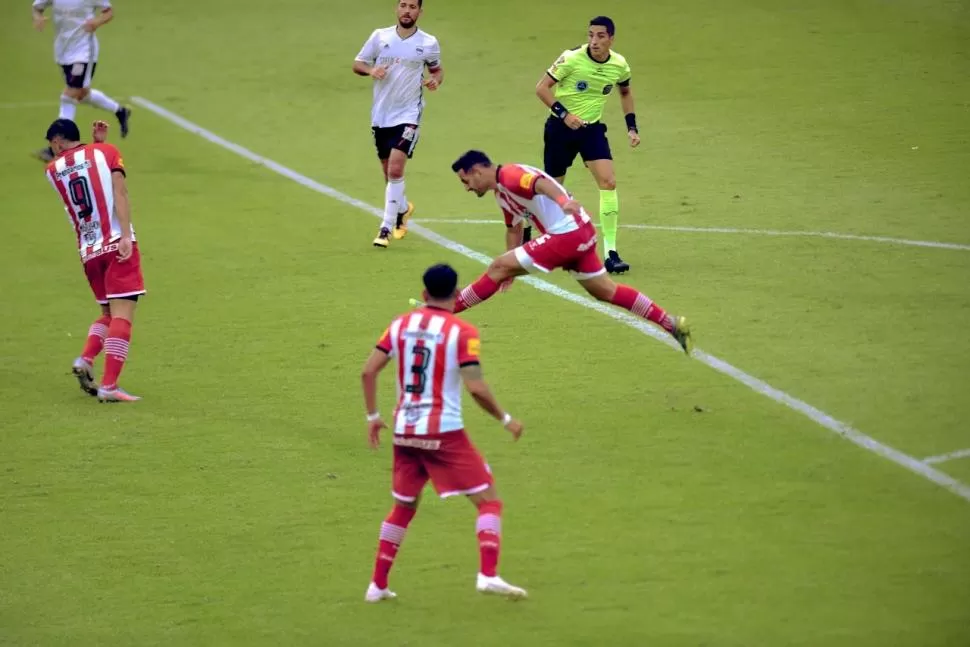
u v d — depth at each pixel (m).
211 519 28.64
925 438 30.59
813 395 33.25
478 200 53.44
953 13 79.62
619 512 28.05
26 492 30.05
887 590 24.48
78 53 56.72
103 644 23.81
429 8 87.69
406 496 24.72
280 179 57.31
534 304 41.34
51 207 54.22
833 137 59.88
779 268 43.25
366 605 24.92
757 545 26.38
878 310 38.94
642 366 35.84
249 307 41.88
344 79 74.44
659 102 66.94
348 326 39.88
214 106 70.19
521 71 73.25
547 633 23.58
